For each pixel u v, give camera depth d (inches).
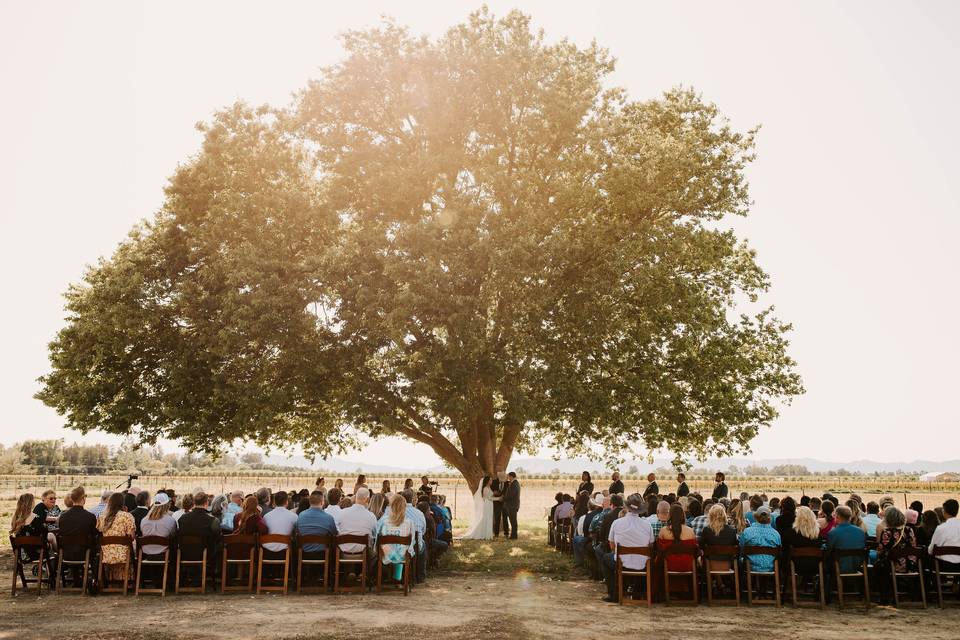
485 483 865.5
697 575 458.9
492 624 375.2
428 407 825.5
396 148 860.0
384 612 402.6
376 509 525.0
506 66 824.3
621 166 798.5
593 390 794.8
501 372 749.3
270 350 822.5
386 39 866.1
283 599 438.9
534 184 817.5
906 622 390.3
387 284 774.5
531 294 788.6
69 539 450.6
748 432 893.8
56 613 392.5
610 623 383.2
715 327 867.4
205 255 847.1
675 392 837.2
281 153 861.2
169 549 471.2
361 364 794.2
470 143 871.7
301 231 836.6
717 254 898.1
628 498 454.6
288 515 477.4
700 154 871.7
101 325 790.5
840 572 435.2
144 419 829.2
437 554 608.4
